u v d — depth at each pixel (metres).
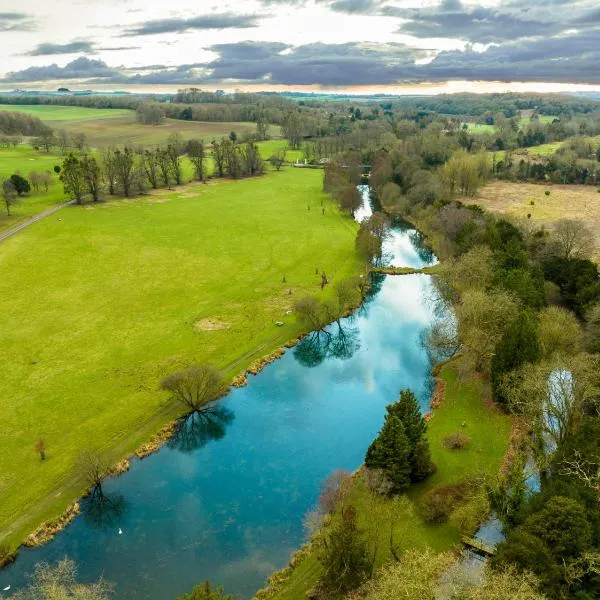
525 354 70.81
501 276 92.31
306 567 51.19
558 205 182.88
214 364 86.12
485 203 185.25
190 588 50.19
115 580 51.03
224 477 64.75
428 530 54.00
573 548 41.66
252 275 121.12
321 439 71.75
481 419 72.12
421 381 85.31
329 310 100.88
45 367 83.25
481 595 36.91
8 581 50.75
